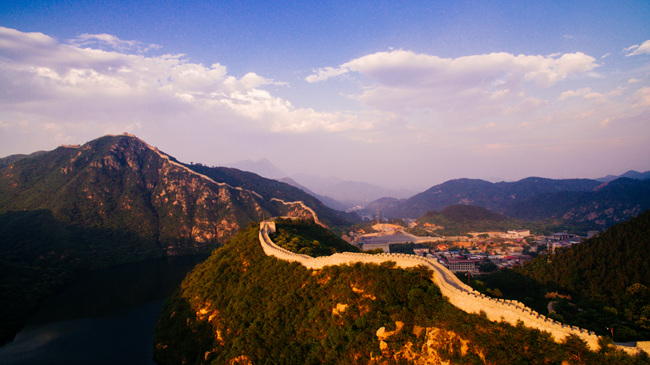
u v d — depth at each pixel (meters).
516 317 73.81
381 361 82.38
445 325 79.06
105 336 166.25
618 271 146.50
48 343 160.25
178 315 143.00
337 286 105.00
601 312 120.06
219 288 137.00
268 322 107.25
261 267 136.00
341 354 88.31
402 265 100.88
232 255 155.50
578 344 66.75
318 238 195.00
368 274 101.62
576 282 155.00
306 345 97.31
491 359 70.44
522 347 70.56
